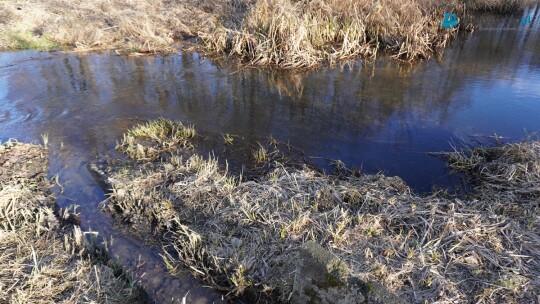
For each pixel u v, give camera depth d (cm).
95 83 826
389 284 336
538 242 373
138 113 707
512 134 638
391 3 1083
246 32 980
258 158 571
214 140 623
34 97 754
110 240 411
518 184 477
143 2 1246
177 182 484
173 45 1062
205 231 413
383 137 636
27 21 1081
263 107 739
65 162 549
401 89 821
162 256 381
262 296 352
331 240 385
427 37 1034
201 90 808
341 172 542
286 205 440
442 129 659
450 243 377
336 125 674
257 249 384
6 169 524
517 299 318
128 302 343
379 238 387
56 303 330
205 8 1259
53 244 394
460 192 502
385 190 470
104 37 1050
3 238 394
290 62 928
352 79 873
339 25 1062
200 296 353
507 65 962
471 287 334
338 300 262
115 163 547
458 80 867
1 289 336
